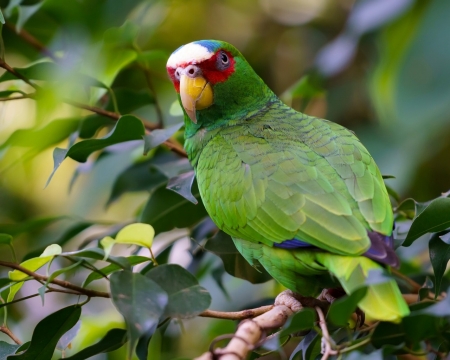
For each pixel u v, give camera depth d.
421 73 7.59
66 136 6.97
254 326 4.52
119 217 10.81
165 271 4.45
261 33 11.45
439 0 7.61
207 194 5.87
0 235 4.66
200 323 8.95
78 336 7.63
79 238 9.94
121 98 7.12
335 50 8.21
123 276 4.23
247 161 5.63
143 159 7.45
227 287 8.62
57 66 6.32
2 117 8.95
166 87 9.22
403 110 7.57
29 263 4.64
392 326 4.34
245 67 6.67
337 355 4.30
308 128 5.96
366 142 9.15
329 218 4.98
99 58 7.10
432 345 4.50
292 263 5.27
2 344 5.21
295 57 11.39
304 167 5.36
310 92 7.97
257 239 5.45
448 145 9.55
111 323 7.71
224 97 6.55
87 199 8.77
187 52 6.53
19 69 6.25
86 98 7.35
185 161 7.00
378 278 4.14
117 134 5.80
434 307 3.93
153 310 4.08
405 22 8.29
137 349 4.66
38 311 8.97
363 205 5.02
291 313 4.71
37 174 10.59
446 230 5.18
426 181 10.01
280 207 5.23
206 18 11.33
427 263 7.90
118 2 8.93
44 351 4.91
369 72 9.48
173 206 6.61
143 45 9.78
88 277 4.70
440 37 7.54
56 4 8.17
